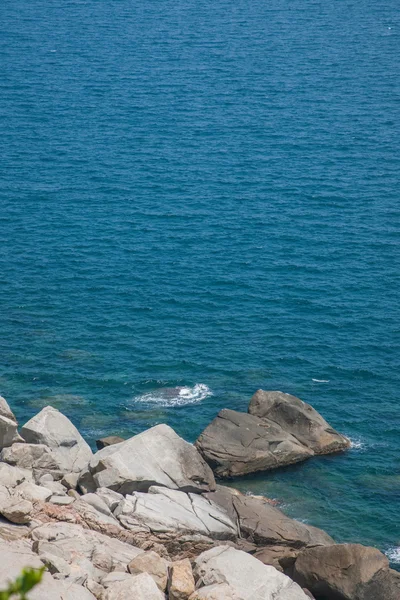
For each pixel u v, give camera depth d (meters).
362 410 59.97
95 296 75.38
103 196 98.56
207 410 59.22
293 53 173.50
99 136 121.00
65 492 39.69
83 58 168.88
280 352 67.00
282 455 52.78
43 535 32.53
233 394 61.25
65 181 103.12
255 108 135.75
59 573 28.97
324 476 52.31
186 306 73.94
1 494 34.22
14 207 94.38
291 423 55.53
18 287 76.38
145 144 117.88
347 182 104.00
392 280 79.06
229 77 154.62
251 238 87.75
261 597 31.92
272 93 144.12
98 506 37.31
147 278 78.81
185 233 88.75
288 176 105.75
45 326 70.06
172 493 41.19
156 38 188.00
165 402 60.06
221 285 77.75
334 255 84.00
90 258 82.56
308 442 54.59
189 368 64.44
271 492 50.50
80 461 43.00
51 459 41.28
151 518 37.56
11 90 144.38
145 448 43.06
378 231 89.75
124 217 92.56
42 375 62.84
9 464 40.66
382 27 199.88
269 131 124.06
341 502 49.88
